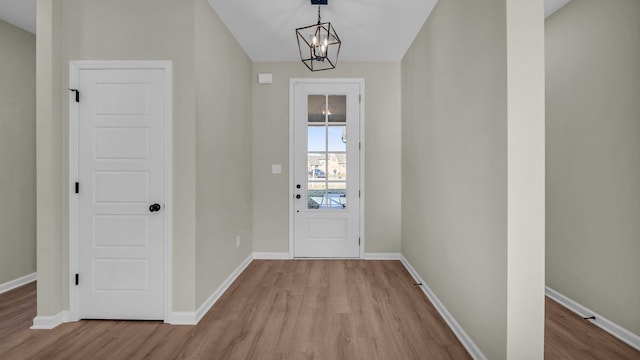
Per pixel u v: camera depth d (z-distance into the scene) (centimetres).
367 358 189
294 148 399
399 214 395
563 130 256
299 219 400
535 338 156
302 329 223
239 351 196
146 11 232
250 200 391
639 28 194
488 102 174
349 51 364
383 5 265
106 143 234
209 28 259
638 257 197
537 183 155
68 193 235
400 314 246
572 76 246
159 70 232
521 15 154
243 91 359
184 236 232
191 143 231
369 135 394
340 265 373
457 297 218
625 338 203
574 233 248
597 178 226
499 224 163
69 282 235
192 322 231
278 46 350
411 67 342
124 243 235
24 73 315
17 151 310
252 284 312
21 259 312
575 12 242
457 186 218
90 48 233
